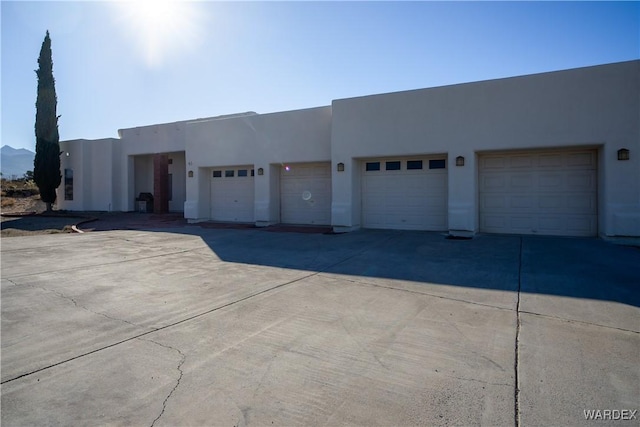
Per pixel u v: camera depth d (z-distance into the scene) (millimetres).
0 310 5172
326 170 15680
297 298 5711
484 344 3973
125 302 5535
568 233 11461
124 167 24453
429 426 2643
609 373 3318
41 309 5215
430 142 12336
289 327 4531
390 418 2740
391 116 12922
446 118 12102
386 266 7906
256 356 3758
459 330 4371
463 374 3350
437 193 13109
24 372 3432
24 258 8984
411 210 13500
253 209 17516
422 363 3574
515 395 2996
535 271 7188
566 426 2613
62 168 26203
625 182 10062
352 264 8156
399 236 12133
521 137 11133
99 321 4750
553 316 4770
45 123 24562
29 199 30109
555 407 2830
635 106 10000
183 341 4129
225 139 17188
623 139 10102
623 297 5512
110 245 11047
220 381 3277
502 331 4312
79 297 5789
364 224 14234
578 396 2971
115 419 2742
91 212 24250
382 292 6000
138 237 12789
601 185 10680
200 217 18047
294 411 2840
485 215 12359
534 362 3545
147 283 6648
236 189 17938
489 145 11516
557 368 3422
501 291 5930
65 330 4449
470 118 11766
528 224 11875
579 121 10531
